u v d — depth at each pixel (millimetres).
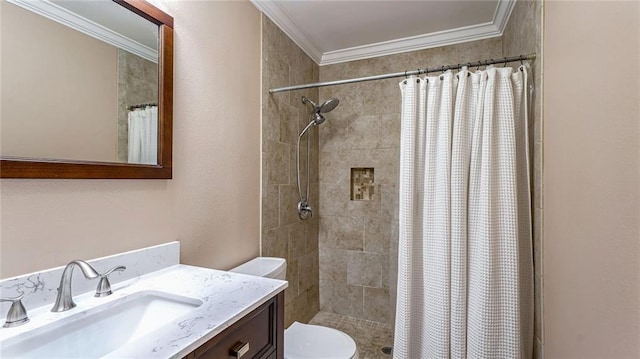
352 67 2516
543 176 1230
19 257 771
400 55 2375
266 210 1857
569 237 946
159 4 1141
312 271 2455
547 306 1179
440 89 1475
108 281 909
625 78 623
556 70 1074
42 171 800
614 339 675
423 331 1476
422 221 1495
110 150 976
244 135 1662
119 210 1009
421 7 1882
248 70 1697
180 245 1245
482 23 2068
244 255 1665
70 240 876
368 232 2430
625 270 626
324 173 2572
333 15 1978
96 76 940
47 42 829
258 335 884
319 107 2174
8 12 753
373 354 1972
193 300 878
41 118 812
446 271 1381
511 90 1357
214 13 1433
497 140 1355
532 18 1389
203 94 1362
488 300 1283
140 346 614
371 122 2436
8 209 752
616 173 662
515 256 1288
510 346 1272
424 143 1500
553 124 1106
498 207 1325
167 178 1160
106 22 969
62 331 745
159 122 1134
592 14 785
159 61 1135
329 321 2408
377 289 2398
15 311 710
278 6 1871
